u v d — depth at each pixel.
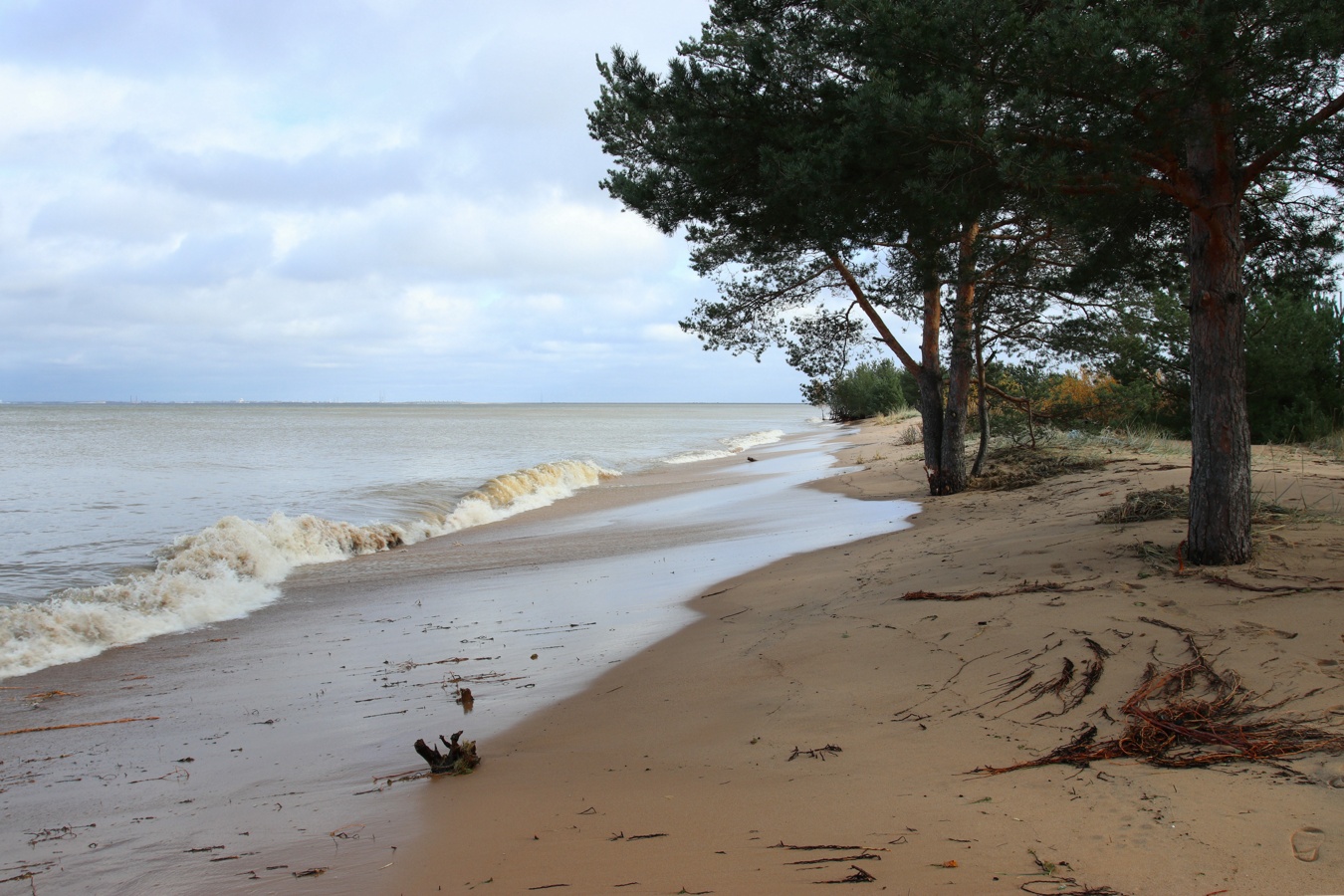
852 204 6.86
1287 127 5.99
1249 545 6.42
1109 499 10.54
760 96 7.65
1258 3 5.41
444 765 4.48
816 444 38.94
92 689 6.59
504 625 8.23
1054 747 3.92
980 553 8.42
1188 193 6.39
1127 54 5.61
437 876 3.25
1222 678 4.36
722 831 3.40
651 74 8.27
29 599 9.30
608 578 10.41
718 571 10.26
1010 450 18.06
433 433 58.94
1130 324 14.40
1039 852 2.97
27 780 4.76
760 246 8.83
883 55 6.44
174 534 14.12
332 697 6.17
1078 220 7.20
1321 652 4.46
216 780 4.66
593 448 42.16
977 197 6.62
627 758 4.49
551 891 3.02
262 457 33.81
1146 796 3.30
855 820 3.38
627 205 9.20
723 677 5.81
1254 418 18.05
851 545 10.90
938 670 5.17
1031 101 5.79
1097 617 5.52
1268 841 2.88
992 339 14.98
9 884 3.47
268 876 3.38
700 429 69.75
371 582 10.94
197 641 8.12
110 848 3.80
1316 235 8.16
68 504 18.14
